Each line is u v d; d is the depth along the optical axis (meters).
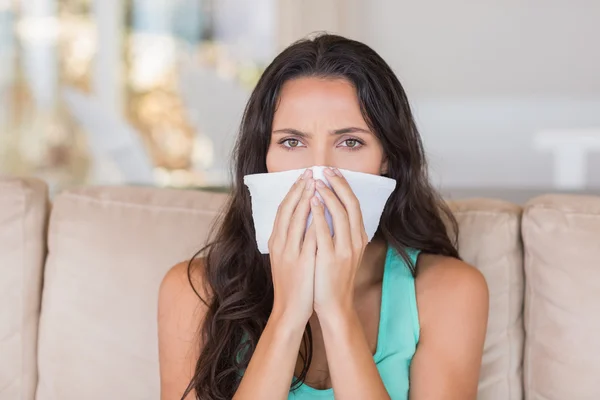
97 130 3.94
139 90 3.94
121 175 3.95
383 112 1.24
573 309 1.30
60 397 1.47
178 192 1.57
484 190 3.40
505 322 1.39
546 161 3.32
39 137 3.96
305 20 3.67
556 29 3.24
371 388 1.15
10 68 3.92
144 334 1.46
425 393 1.24
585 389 1.28
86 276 1.49
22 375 1.50
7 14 3.88
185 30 3.89
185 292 1.38
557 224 1.33
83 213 1.53
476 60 3.37
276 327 1.19
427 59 3.44
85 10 3.89
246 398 1.17
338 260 1.16
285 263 1.18
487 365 1.39
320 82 1.23
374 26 3.52
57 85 3.93
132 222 1.51
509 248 1.40
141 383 1.44
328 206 1.15
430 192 1.42
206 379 1.29
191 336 1.36
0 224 1.50
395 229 1.38
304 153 1.25
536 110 3.31
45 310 1.51
